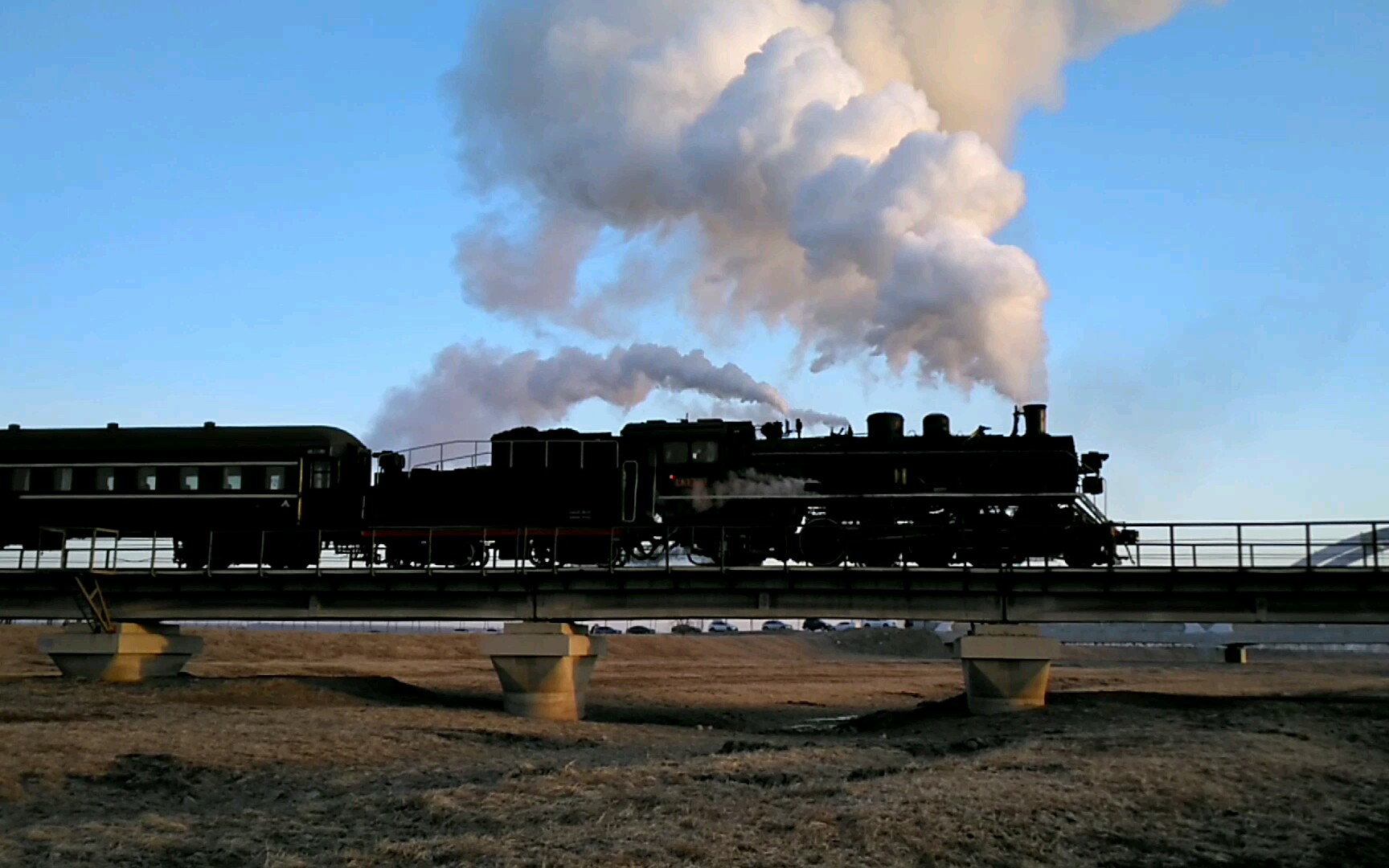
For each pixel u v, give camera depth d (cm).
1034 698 4012
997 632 4128
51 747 2859
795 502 4488
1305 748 2992
